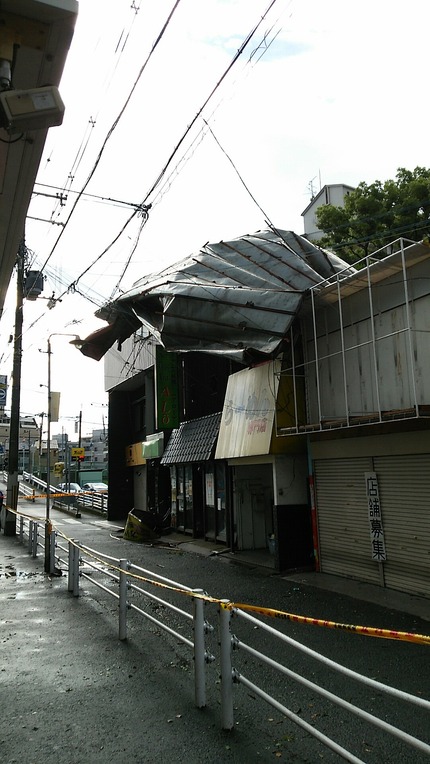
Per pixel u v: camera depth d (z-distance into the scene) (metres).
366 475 9.34
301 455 11.29
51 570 10.95
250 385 12.32
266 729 4.00
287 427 10.79
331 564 10.20
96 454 77.75
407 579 8.44
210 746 3.74
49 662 5.57
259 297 9.56
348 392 9.58
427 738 3.87
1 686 4.92
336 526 10.10
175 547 15.40
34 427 65.56
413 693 4.74
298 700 4.59
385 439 8.88
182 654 5.81
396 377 8.46
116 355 25.03
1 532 19.97
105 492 33.91
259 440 11.27
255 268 10.55
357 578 9.50
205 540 15.78
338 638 6.44
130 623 7.16
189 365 18.50
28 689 4.84
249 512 13.95
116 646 6.11
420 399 7.95
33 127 3.34
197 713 4.28
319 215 14.77
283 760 3.55
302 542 11.03
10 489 19.19
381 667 5.42
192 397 18.28
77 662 5.56
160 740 3.84
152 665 5.45
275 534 11.05
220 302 9.47
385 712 4.32
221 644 4.02
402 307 8.42
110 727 4.06
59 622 7.20
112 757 3.61
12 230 5.70
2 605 8.22
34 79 3.71
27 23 3.22
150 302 10.95
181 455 16.56
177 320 9.66
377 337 8.89
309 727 3.18
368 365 9.10
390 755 3.63
